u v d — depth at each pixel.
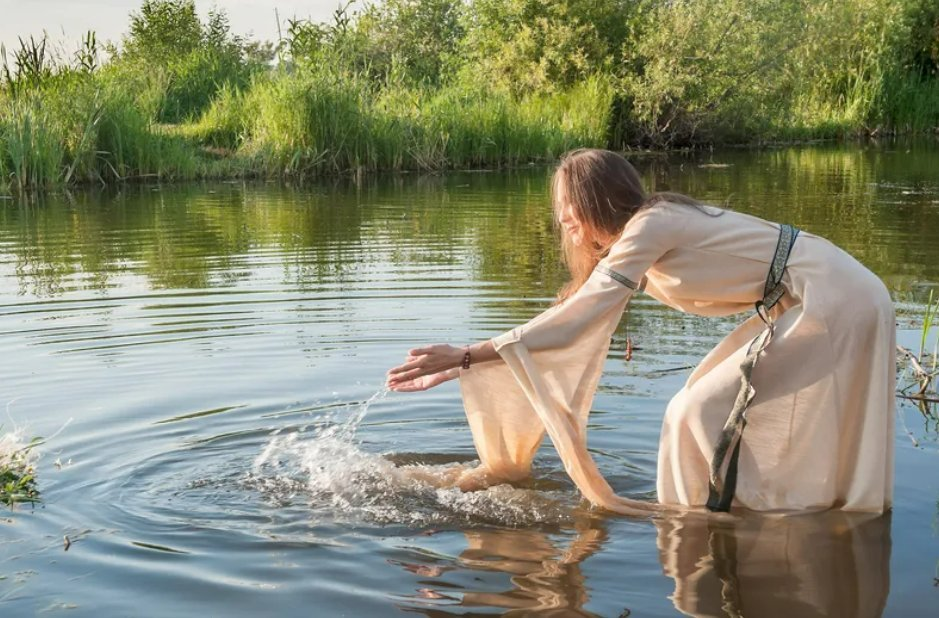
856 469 3.31
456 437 4.26
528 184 15.47
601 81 22.66
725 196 13.06
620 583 2.82
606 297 3.36
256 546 3.11
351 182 16.09
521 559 3.01
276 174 16.97
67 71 16.36
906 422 4.35
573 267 3.71
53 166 15.01
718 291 3.41
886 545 3.05
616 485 3.69
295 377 5.00
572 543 3.13
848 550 3.02
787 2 24.03
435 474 3.79
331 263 8.28
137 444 4.07
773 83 23.75
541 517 3.38
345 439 4.20
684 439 3.43
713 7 22.95
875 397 3.27
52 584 2.82
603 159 3.49
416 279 7.46
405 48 29.08
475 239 9.59
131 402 4.61
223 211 12.22
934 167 17.41
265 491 3.60
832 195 13.07
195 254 8.88
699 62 22.70
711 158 20.39
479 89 21.78
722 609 2.65
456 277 7.53
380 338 5.70
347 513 3.41
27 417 4.40
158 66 22.80
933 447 4.00
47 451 3.98
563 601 2.71
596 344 3.44
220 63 23.56
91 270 8.06
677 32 22.48
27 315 6.40
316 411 4.52
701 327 6.04
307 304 6.63
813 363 3.28
